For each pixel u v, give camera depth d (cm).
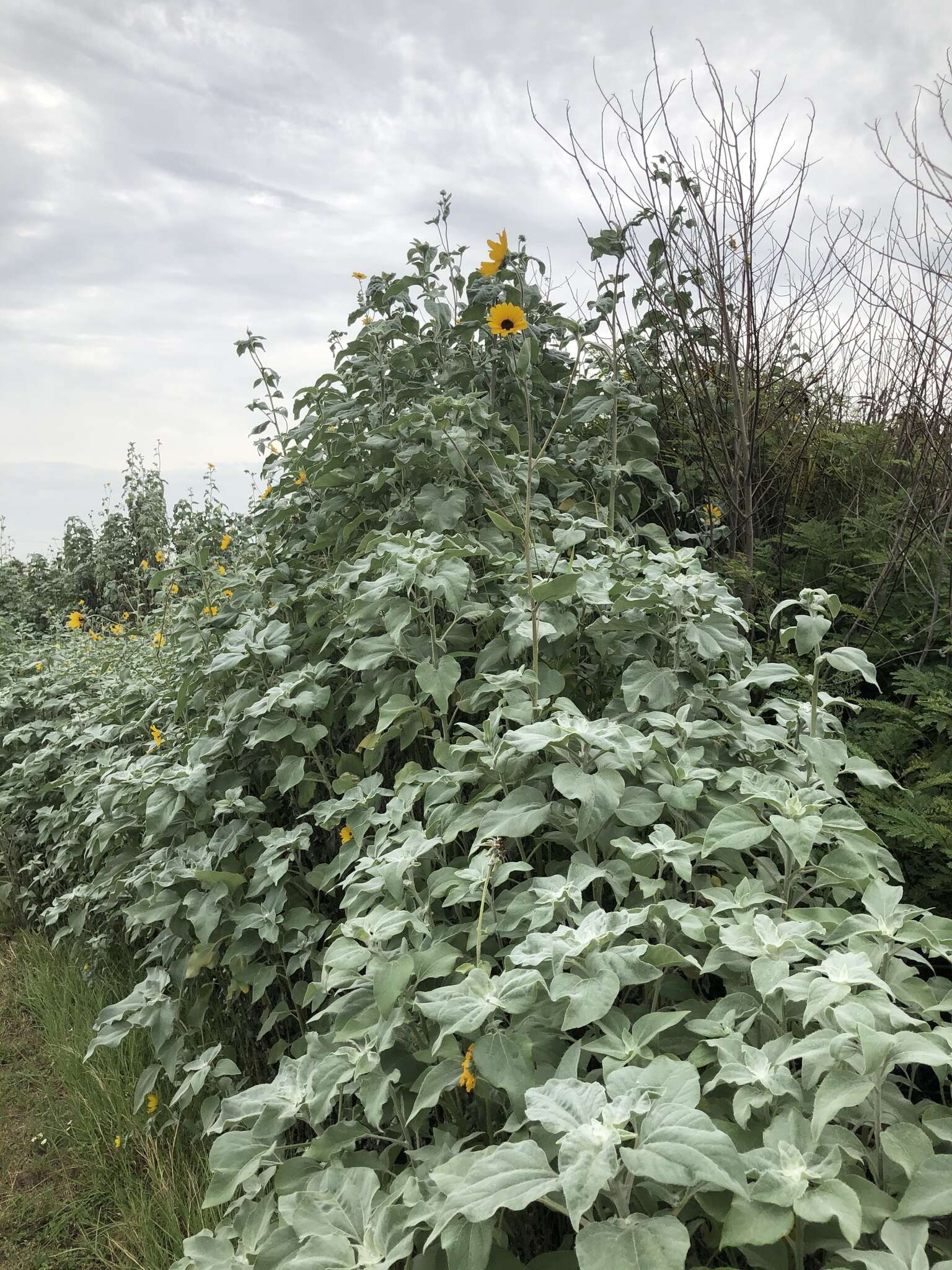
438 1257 134
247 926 249
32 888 445
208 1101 243
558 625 238
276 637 305
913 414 401
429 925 194
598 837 200
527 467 323
